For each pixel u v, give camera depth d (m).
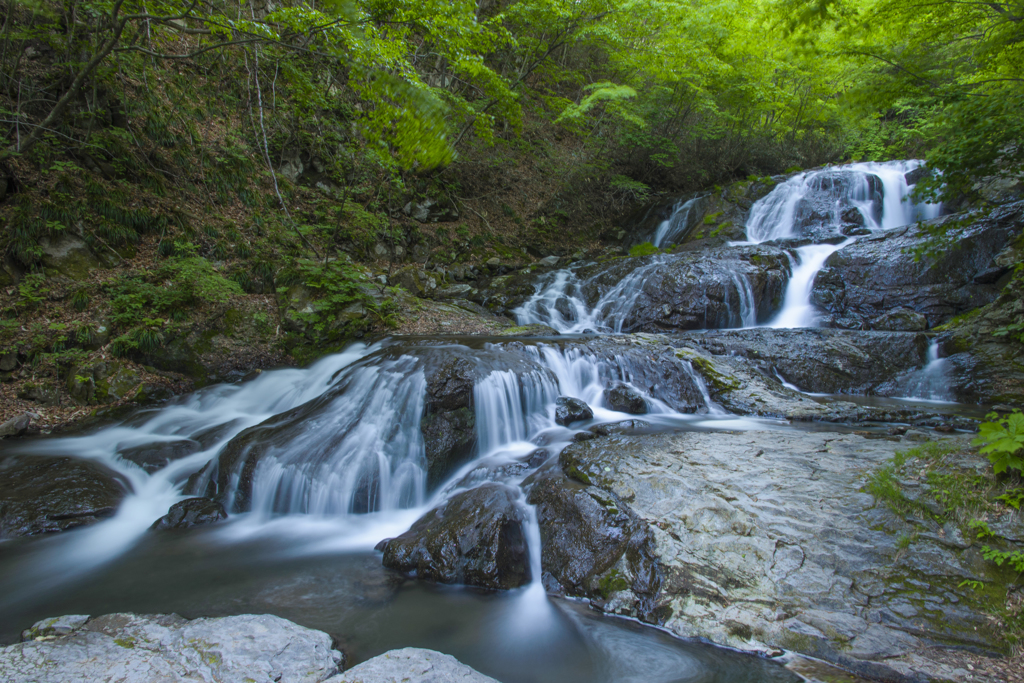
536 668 2.74
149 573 3.81
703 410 6.60
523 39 13.42
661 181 18.66
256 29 6.29
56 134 8.30
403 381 5.85
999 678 2.37
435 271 12.41
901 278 8.85
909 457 3.79
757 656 2.68
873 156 18.73
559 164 16.53
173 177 9.74
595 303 10.89
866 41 7.75
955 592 2.76
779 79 17.39
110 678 2.25
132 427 6.41
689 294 9.73
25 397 6.66
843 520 3.24
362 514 4.84
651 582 3.17
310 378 7.42
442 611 3.28
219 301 8.12
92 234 8.09
